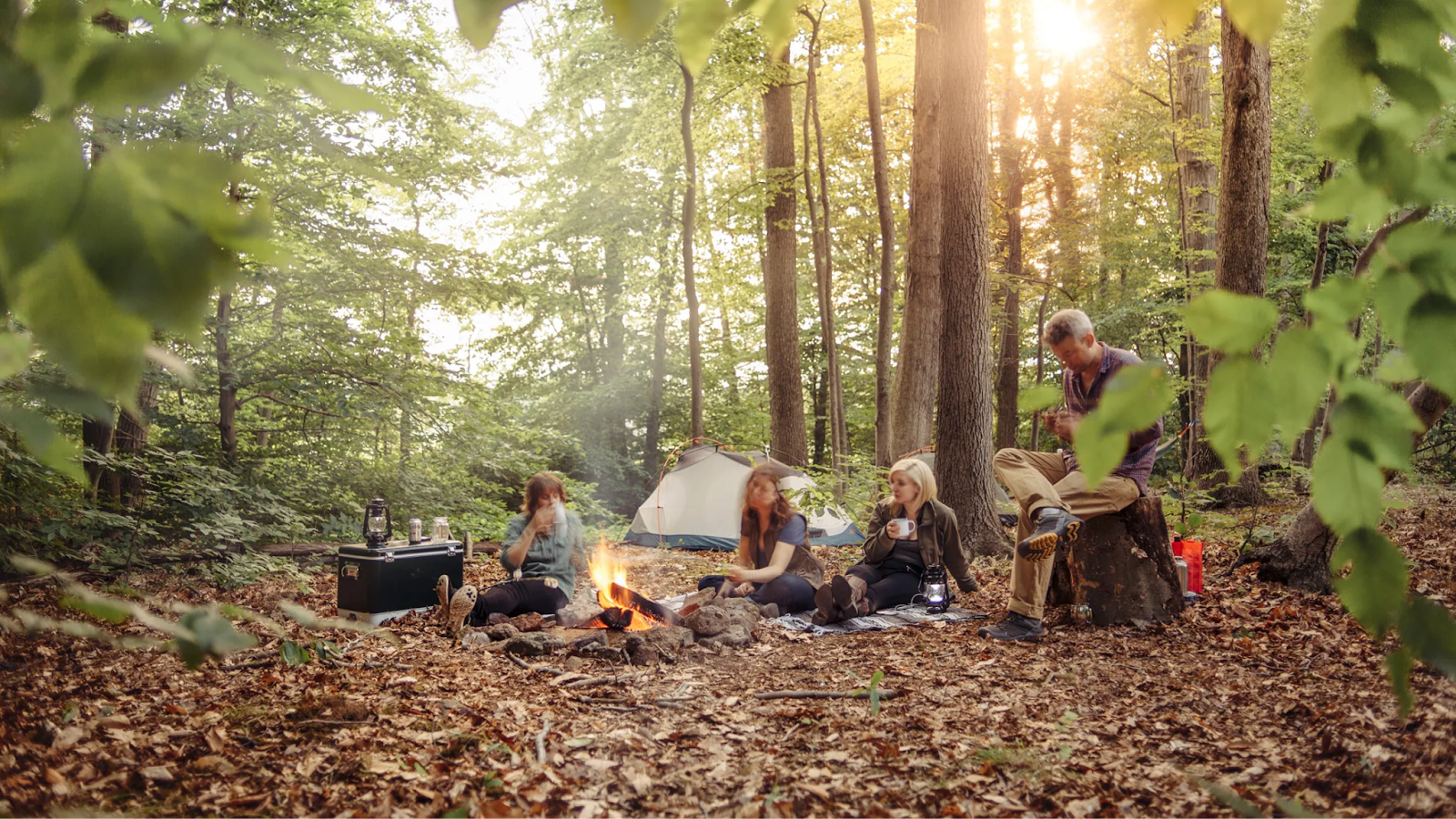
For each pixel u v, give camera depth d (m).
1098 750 3.56
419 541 6.70
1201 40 13.11
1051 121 20.11
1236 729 3.74
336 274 10.62
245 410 11.65
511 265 11.81
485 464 12.12
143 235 0.46
